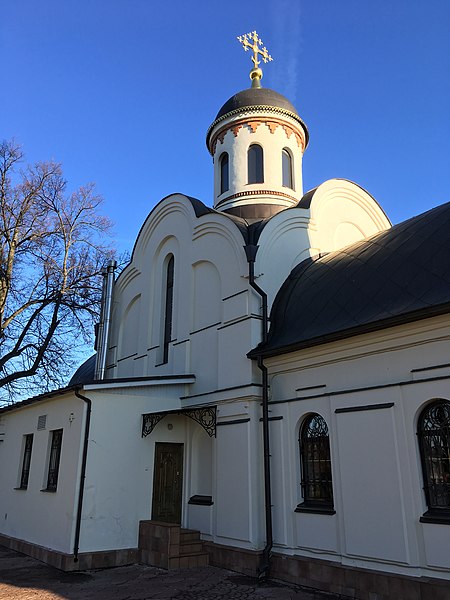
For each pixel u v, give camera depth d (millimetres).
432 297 9242
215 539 12227
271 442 11539
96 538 12227
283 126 19531
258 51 21172
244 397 12156
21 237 23688
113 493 12734
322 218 15594
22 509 15500
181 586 10195
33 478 15227
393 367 9578
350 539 9359
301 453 11039
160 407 13977
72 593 9891
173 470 13945
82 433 12734
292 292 13055
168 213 17297
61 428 14047
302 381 11336
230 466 12195
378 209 17469
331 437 10227
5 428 18938
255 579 10641
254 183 18922
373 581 8781
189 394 14328
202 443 13945
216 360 13703
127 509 12836
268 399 11984
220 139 20109
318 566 9797
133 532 12773
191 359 14672
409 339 9359
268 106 19328
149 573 11367
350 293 11211
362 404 9773
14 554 14344
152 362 16531
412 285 9938
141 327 17609
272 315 12883
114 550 12352
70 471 12844
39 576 11352
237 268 13477
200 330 14602
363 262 11766
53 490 13555
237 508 11719
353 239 16734
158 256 17812
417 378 9094
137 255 18875
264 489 11406
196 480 13844
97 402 13102
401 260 10750
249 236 13844
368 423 9539
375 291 10633
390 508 8852
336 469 9961
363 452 9500
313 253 14875
